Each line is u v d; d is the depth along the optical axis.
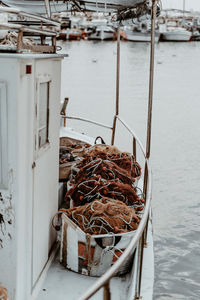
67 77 44.72
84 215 4.09
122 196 4.54
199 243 9.84
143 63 62.12
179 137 20.58
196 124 23.86
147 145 4.33
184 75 49.34
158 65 59.97
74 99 31.77
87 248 3.85
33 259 3.54
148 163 4.30
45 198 3.78
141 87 38.72
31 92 3.12
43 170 3.64
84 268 3.93
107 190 4.53
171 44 105.69
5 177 3.07
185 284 8.20
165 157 17.06
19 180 3.07
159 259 9.09
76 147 6.52
